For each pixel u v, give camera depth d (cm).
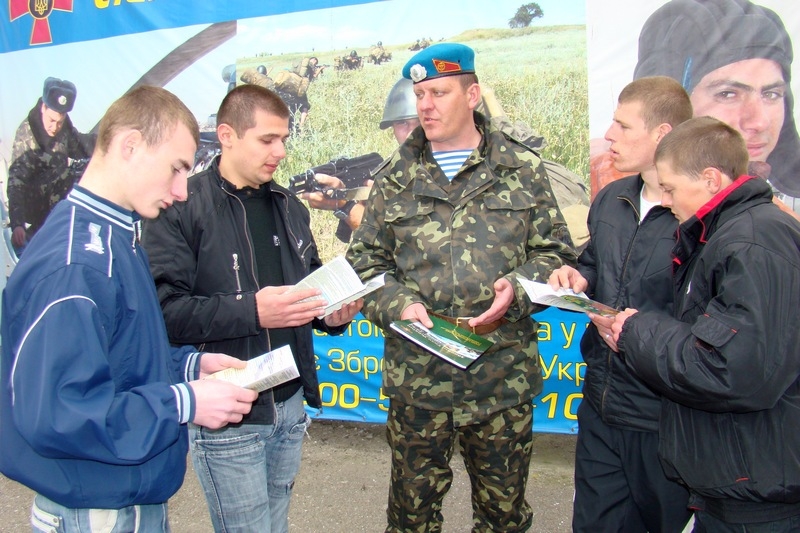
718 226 160
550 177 328
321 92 354
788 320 144
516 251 213
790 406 150
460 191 213
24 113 398
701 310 162
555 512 296
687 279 173
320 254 367
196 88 369
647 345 163
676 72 307
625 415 195
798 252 148
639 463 199
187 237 190
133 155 137
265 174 197
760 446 151
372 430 389
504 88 328
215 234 192
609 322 177
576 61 318
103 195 139
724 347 145
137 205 142
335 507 305
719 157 159
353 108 351
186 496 321
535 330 224
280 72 357
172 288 189
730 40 299
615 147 202
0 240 398
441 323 201
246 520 195
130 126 136
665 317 168
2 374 133
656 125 192
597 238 211
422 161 223
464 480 328
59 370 118
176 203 189
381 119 348
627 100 198
